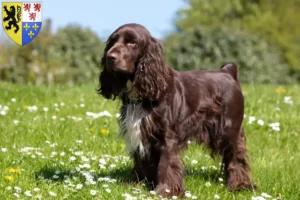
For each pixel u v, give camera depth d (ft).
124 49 17.24
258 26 130.41
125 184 17.81
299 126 28.27
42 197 15.78
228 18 137.69
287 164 22.26
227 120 19.43
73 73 64.34
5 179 17.35
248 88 42.47
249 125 27.30
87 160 20.01
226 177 19.80
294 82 91.71
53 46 64.39
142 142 17.48
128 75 17.63
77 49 65.72
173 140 17.53
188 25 134.51
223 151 19.61
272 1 140.46
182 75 18.79
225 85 19.52
